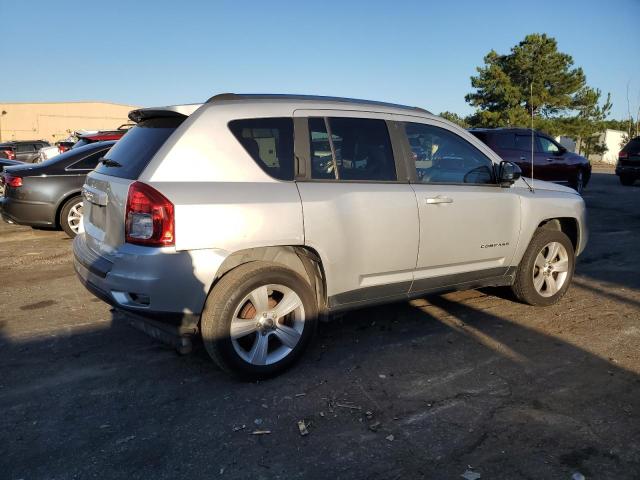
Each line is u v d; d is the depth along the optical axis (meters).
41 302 5.31
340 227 3.74
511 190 4.79
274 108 3.72
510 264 4.84
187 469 2.71
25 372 3.78
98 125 75.75
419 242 4.14
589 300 5.40
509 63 34.03
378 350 4.16
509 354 4.09
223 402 3.37
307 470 2.70
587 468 2.70
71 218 8.25
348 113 4.01
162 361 3.96
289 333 3.68
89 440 2.96
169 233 3.18
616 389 3.53
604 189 17.22
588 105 36.38
